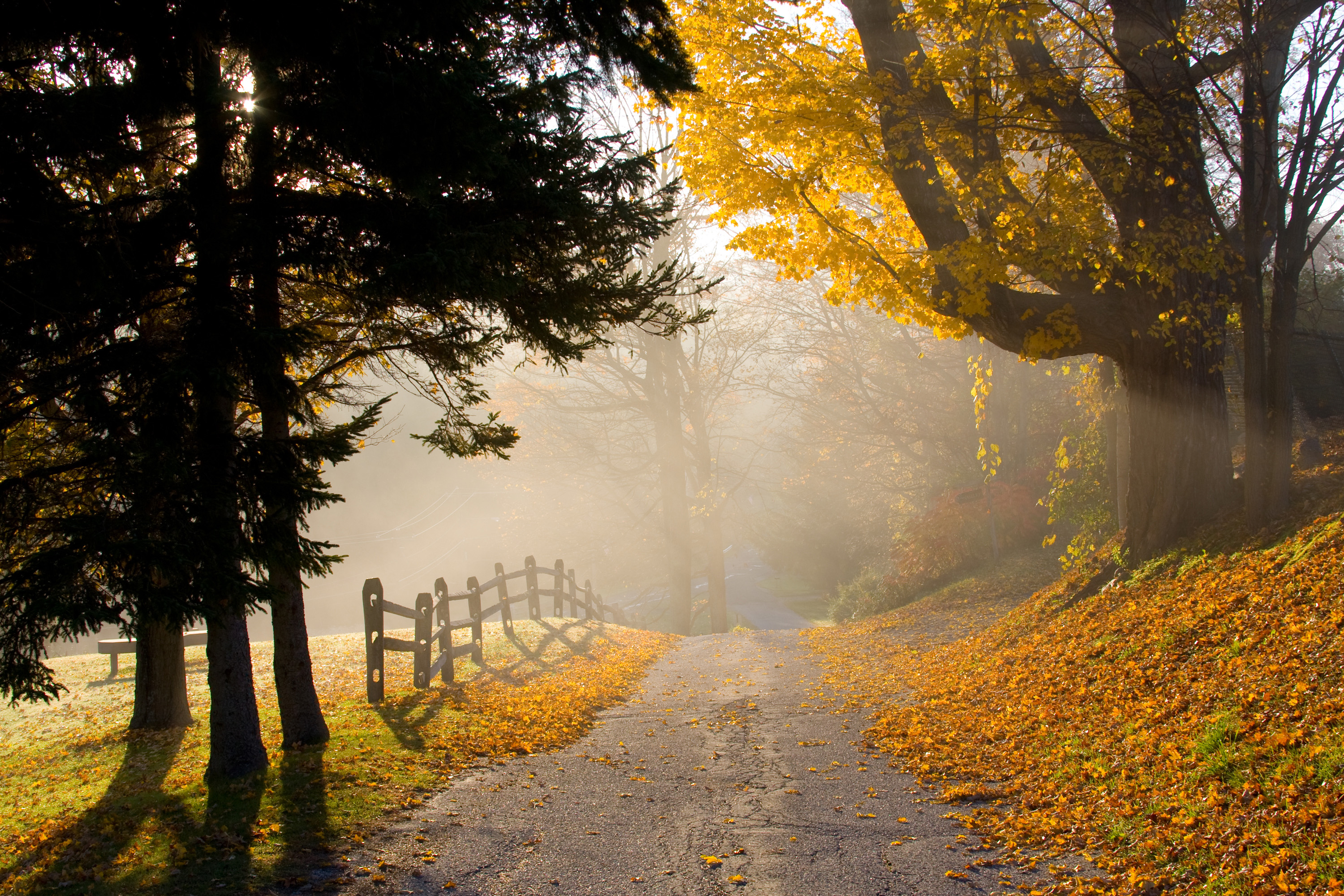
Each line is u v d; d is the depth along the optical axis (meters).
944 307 11.27
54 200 5.53
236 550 5.71
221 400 6.23
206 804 6.00
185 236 6.29
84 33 5.67
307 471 6.08
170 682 9.52
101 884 4.66
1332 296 17.27
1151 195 10.80
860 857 5.20
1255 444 9.91
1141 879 4.43
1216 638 7.40
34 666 5.11
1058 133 10.12
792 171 11.70
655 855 5.30
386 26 5.88
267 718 9.23
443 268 5.90
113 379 5.81
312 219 6.57
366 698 9.99
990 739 7.56
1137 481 11.41
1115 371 13.71
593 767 7.46
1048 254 9.94
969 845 5.30
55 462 6.63
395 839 5.46
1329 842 4.06
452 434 8.00
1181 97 9.92
